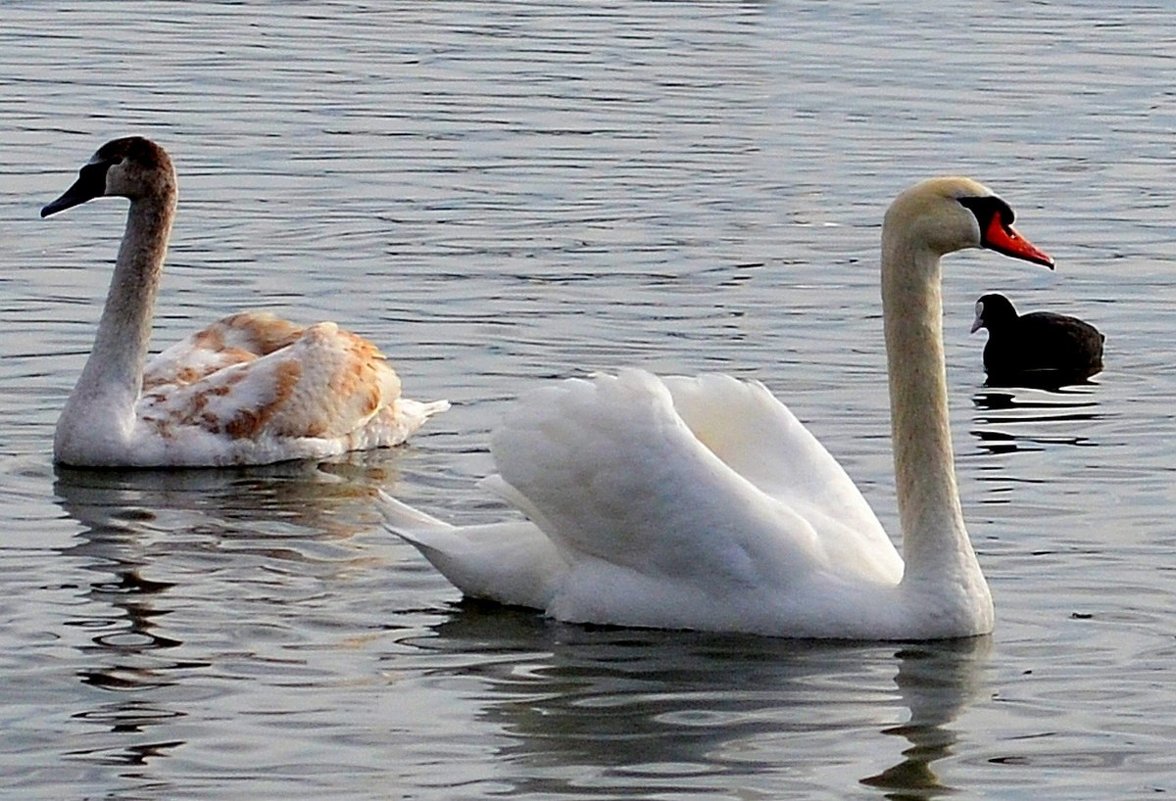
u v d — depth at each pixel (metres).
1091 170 28.56
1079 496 16.78
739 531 13.80
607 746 12.08
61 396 19.48
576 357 20.70
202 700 12.66
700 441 14.48
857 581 13.84
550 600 14.23
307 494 17.27
